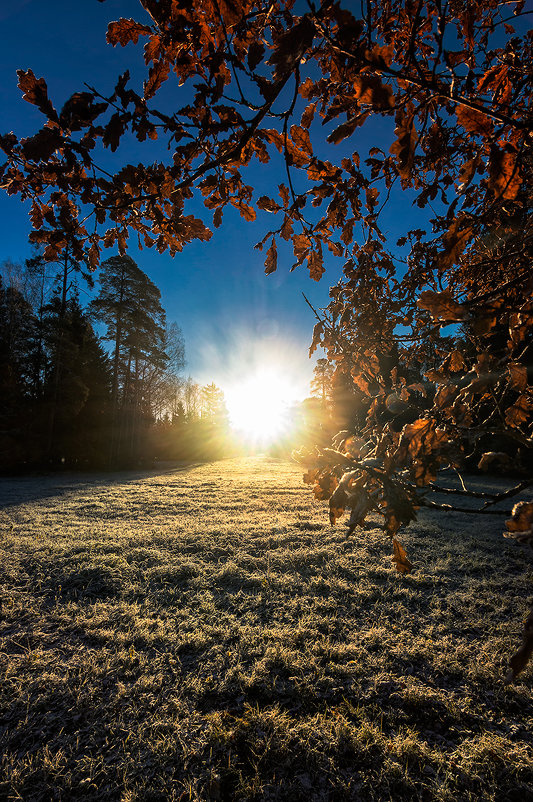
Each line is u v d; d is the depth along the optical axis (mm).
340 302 1700
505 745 2330
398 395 944
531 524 562
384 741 2373
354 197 1074
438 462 751
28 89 698
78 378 20109
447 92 547
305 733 2459
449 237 579
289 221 1116
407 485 756
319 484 905
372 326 1576
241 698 2809
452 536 6852
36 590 4660
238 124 789
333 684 2924
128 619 3924
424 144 1064
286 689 2879
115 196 889
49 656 3285
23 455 18641
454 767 2217
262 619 3955
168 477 17969
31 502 10867
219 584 4863
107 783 2172
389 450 867
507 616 3949
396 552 753
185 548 6297
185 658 3277
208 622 3875
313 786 2143
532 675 2906
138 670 3105
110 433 22797
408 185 1197
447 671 3047
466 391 752
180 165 855
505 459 727
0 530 7457
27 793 2119
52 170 782
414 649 3314
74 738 2457
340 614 4055
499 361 718
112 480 16781
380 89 520
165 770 2232
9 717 2631
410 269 1541
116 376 23797
